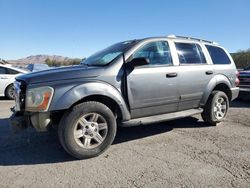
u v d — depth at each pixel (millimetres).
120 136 5590
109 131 4504
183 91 5535
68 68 4707
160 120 5137
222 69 6395
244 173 3832
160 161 4270
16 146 4973
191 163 4184
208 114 6230
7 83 11031
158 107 5207
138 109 4930
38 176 3770
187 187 3436
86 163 4211
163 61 5320
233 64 6801
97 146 4426
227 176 3736
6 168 4039
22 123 4355
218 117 6398
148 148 4875
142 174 3812
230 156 4473
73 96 4191
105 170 3953
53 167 4074
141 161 4277
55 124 4520
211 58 6281
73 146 4223
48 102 4117
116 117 4820
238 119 7125
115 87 4605
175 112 5602
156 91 5090
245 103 9852
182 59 5645
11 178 3709
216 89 6617
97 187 3459
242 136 5582
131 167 4051
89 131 4371
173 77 5324
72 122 4195
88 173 3857
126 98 4742
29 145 5020
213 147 4906
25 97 4184
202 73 5887
